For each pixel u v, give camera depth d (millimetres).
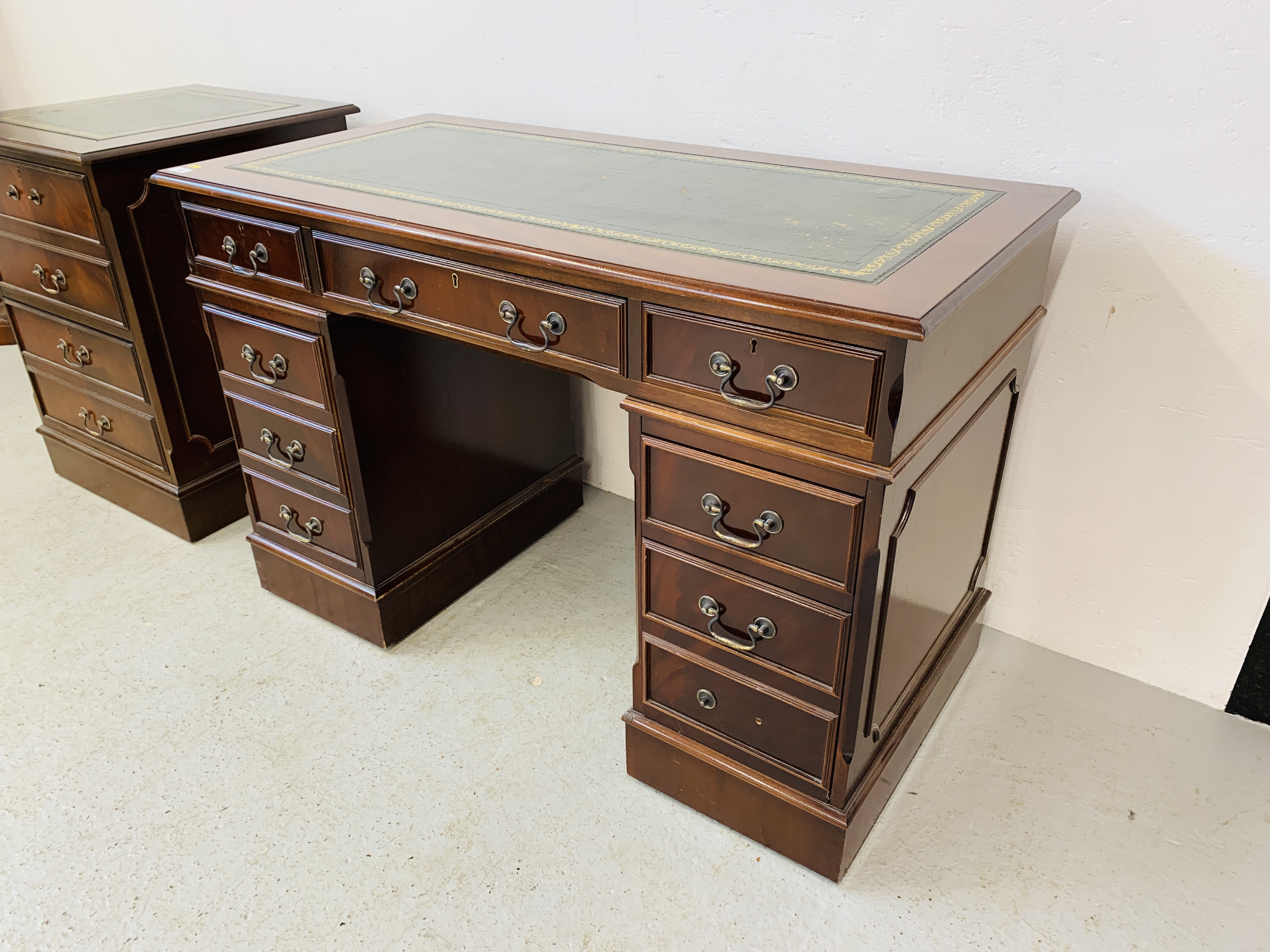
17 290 2232
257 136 2059
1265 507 1557
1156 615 1743
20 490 2496
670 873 1464
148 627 2002
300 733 1729
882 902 1410
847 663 1266
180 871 1474
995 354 1361
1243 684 1700
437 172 1634
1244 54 1313
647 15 1797
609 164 1668
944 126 1586
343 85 2330
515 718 1758
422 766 1657
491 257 1312
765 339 1116
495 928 1382
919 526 1296
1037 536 1815
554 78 1990
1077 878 1438
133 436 2240
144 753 1688
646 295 1188
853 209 1379
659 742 1543
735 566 1309
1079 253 1551
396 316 1493
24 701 1803
